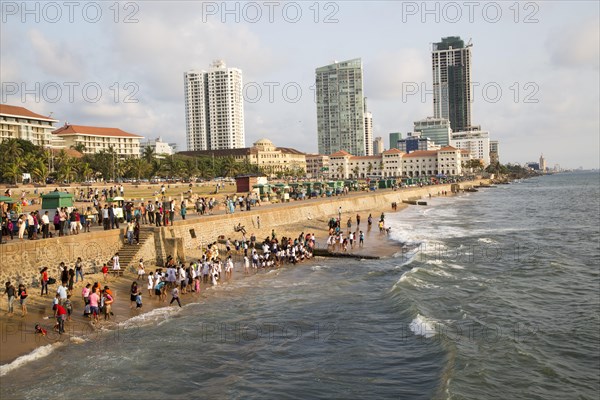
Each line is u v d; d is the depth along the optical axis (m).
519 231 65.69
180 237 40.97
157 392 17.86
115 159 149.75
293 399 17.48
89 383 18.34
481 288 33.84
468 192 183.50
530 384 19.02
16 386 17.89
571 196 150.50
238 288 33.41
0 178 110.81
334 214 81.31
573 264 42.81
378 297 31.05
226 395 17.73
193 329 24.67
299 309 28.36
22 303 25.03
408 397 17.59
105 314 26.09
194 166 167.12
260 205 69.94
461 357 21.08
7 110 159.00
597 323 26.44
